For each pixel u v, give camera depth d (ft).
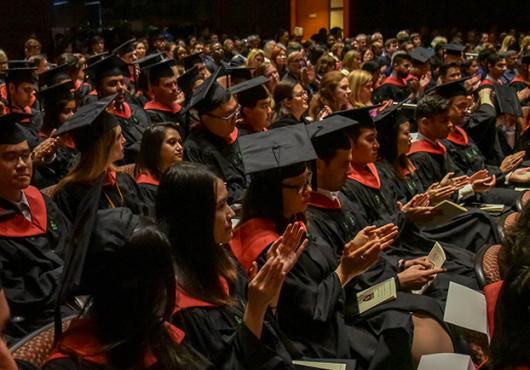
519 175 18.28
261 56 31.99
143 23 67.82
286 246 8.34
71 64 29.58
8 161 11.59
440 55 40.50
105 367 6.29
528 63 32.58
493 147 22.35
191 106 18.10
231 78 26.78
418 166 17.80
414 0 72.38
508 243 5.28
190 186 8.07
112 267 6.27
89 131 13.35
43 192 14.01
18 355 7.08
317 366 8.70
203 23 65.16
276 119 21.15
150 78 23.91
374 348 9.80
